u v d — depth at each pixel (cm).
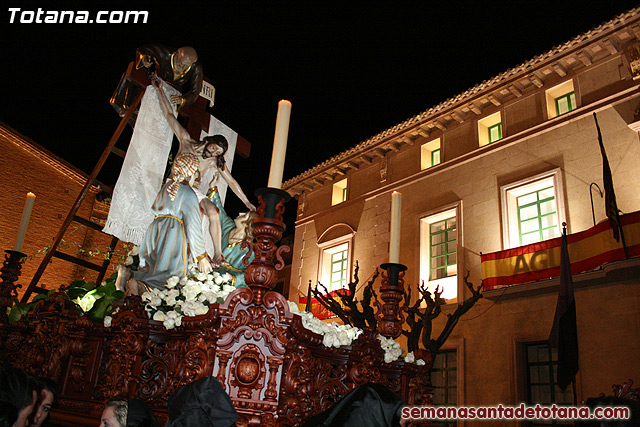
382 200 2058
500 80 1716
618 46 1486
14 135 1312
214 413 237
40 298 487
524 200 1633
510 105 1739
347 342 372
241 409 301
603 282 1325
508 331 1498
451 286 1733
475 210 1714
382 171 2098
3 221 1277
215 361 310
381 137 2081
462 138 1855
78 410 355
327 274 2216
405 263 1877
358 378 375
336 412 220
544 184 1575
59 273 1350
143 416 282
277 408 310
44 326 405
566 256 1305
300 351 330
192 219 501
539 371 1439
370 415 217
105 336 373
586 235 1355
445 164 1856
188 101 614
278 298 325
